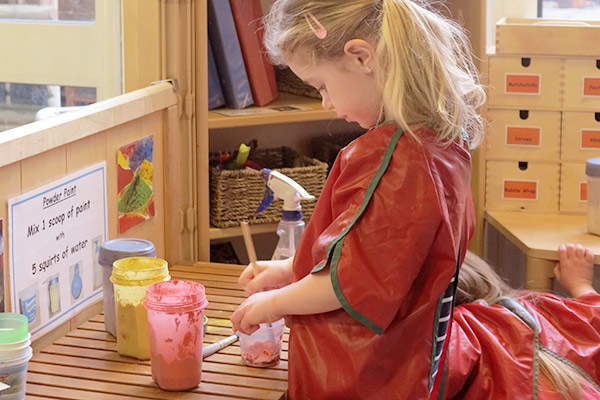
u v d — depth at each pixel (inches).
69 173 61.1
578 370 63.0
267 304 53.4
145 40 75.2
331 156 94.0
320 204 54.0
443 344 55.1
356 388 51.1
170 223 75.7
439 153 50.9
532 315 66.3
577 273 78.4
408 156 50.0
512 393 60.1
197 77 76.5
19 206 55.8
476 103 57.3
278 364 58.0
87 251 64.0
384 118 52.8
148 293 53.5
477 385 61.1
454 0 89.6
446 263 51.1
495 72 90.1
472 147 57.7
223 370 56.9
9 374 50.2
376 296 48.9
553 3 105.7
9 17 86.1
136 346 57.7
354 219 49.8
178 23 74.5
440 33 52.4
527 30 88.4
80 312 63.9
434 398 55.6
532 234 84.7
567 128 90.0
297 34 51.6
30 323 57.7
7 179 54.6
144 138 71.0
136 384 54.5
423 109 51.4
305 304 51.5
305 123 100.2
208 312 66.3
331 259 50.4
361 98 52.2
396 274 48.9
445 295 54.2
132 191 69.7
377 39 50.7
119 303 57.7
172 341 52.8
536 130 90.5
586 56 88.0
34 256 57.7
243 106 85.0
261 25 88.0
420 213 49.1
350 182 51.5
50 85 86.3
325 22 50.9
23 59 86.7
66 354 58.7
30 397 52.4
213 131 96.0
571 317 68.0
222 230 81.7
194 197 78.4
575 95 89.1
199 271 75.7
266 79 87.7
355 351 51.1
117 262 58.3
